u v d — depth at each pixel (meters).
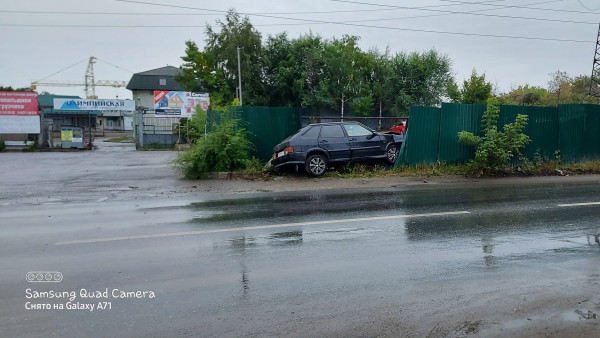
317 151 13.25
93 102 36.16
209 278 4.92
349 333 3.74
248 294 4.49
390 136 14.21
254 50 51.38
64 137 27.55
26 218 8.17
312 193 10.86
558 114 15.66
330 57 50.53
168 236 6.67
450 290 4.61
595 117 16.44
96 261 5.50
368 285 4.73
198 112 20.50
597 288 4.68
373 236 6.62
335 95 50.75
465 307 4.22
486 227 7.16
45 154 24.28
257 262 5.45
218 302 4.31
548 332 3.77
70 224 7.59
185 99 32.09
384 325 3.87
